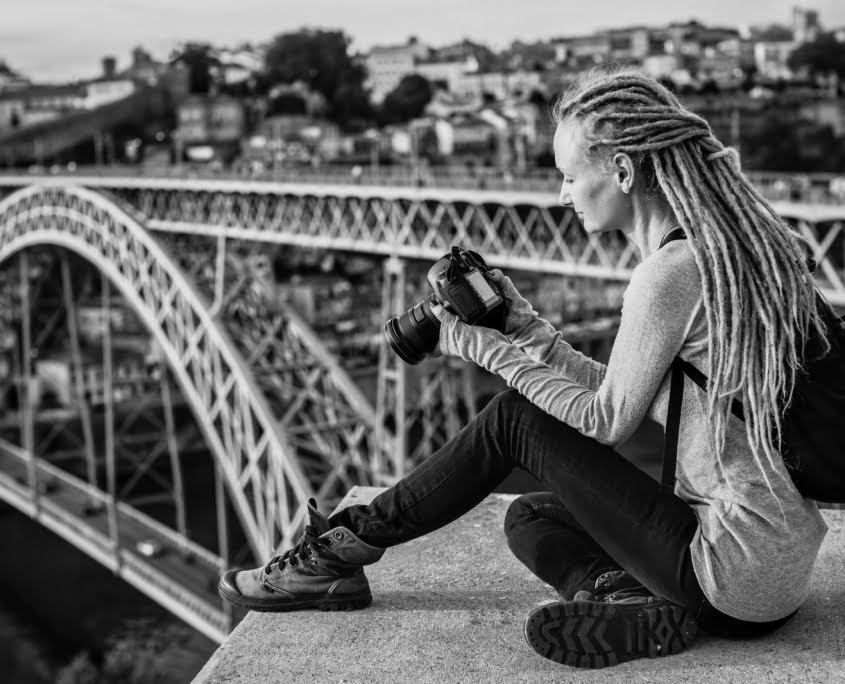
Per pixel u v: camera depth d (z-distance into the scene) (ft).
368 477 161.68
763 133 567.59
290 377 169.37
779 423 12.28
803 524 12.74
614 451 13.42
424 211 204.44
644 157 12.60
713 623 13.38
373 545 14.82
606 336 262.67
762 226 12.26
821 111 596.29
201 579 210.59
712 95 627.87
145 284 185.88
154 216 292.20
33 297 374.43
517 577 16.29
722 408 12.42
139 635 240.73
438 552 17.34
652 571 13.29
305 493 143.33
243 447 159.33
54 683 222.69
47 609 255.29
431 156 570.46
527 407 13.67
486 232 208.95
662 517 13.05
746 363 12.16
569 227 195.72
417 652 14.15
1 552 291.99
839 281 142.41
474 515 18.81
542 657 13.83
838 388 12.27
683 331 12.38
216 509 287.48
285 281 479.00
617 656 13.42
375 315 443.32
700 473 12.89
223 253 178.60
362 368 342.03
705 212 12.22
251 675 13.84
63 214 219.20
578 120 12.84
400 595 15.87
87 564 281.54
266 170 297.33
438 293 13.89
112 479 226.58
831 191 147.74
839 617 14.47
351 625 14.96
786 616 13.42
